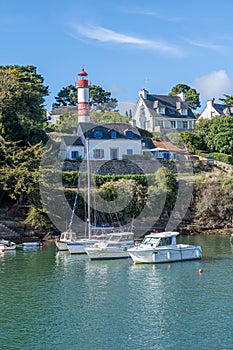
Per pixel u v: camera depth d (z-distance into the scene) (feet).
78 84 323.78
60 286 138.62
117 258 179.11
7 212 232.73
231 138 335.26
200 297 124.98
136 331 101.71
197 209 263.49
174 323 105.70
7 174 224.33
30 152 245.24
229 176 283.79
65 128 332.80
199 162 308.60
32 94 282.15
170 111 385.09
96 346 94.58
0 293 131.44
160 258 169.17
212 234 251.19
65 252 196.03
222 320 106.93
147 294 128.98
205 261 172.24
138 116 381.81
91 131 287.69
